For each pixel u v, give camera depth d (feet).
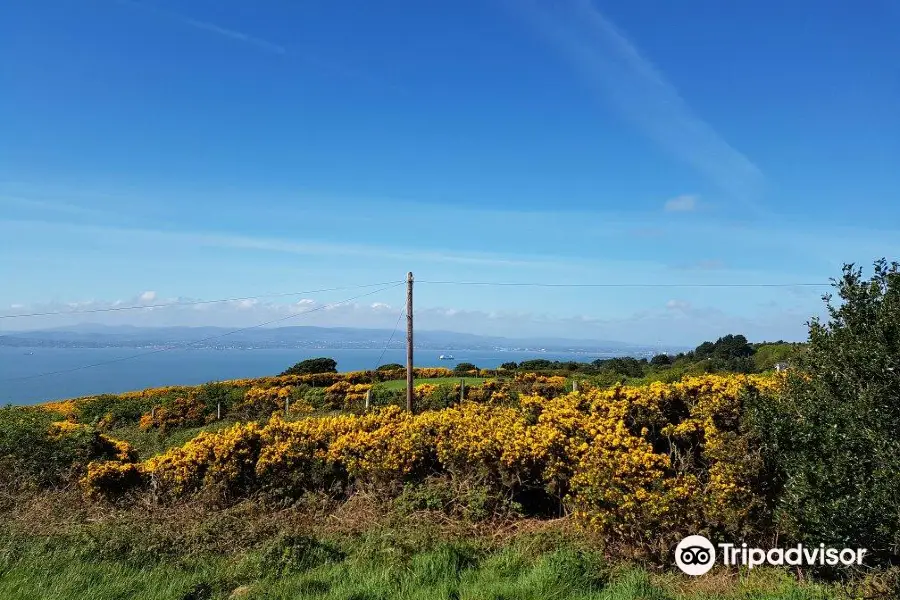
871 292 15.94
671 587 17.56
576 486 21.90
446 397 71.26
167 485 31.09
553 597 16.21
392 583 17.75
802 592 15.76
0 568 19.95
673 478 21.17
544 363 123.65
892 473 13.89
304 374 114.52
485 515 24.16
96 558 21.22
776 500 18.34
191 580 19.01
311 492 29.12
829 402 15.98
